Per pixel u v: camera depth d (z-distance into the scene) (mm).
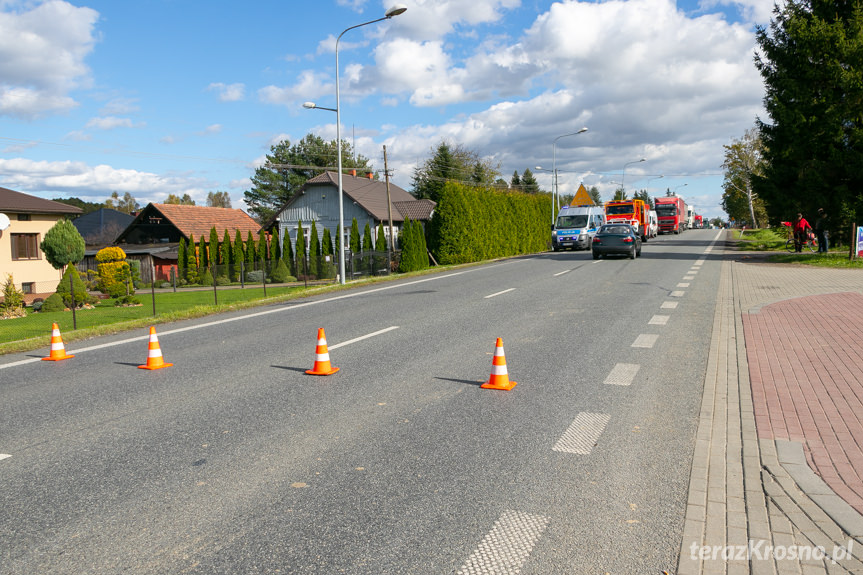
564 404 6270
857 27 23484
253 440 5285
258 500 4102
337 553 3416
